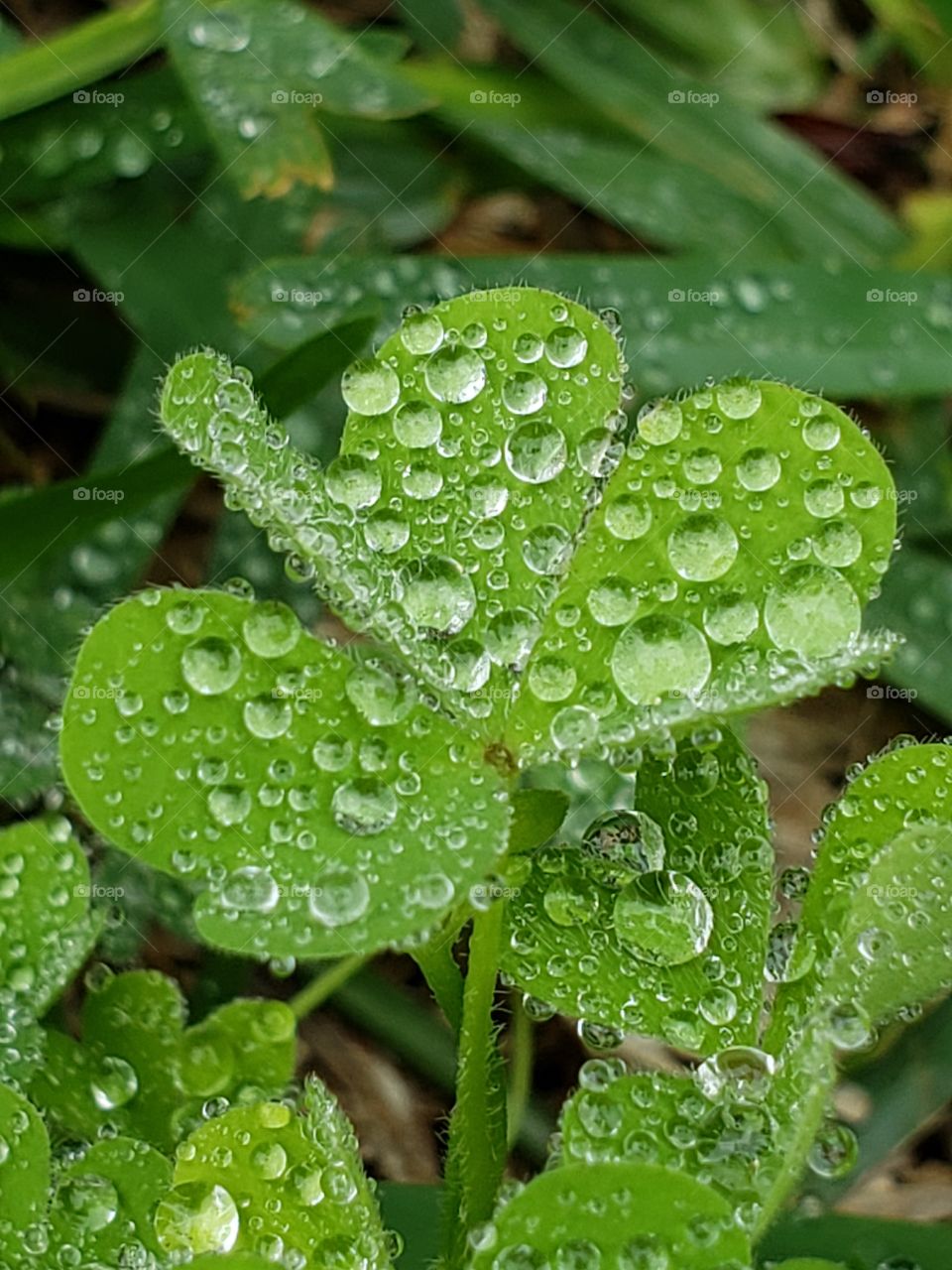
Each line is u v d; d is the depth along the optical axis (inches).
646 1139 2.1
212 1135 2.1
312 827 2.1
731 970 2.2
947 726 3.3
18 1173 2.1
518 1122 2.9
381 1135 3.0
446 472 2.3
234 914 2.0
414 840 2.1
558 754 2.2
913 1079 2.9
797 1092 2.1
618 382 2.3
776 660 2.2
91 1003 2.4
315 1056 3.1
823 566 2.2
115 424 3.3
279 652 2.1
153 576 3.3
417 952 2.3
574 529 2.3
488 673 2.2
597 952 2.2
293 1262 2.1
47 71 3.3
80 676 2.1
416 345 2.3
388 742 2.1
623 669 2.2
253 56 3.3
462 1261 2.2
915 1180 3.0
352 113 3.3
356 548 2.2
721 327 3.3
